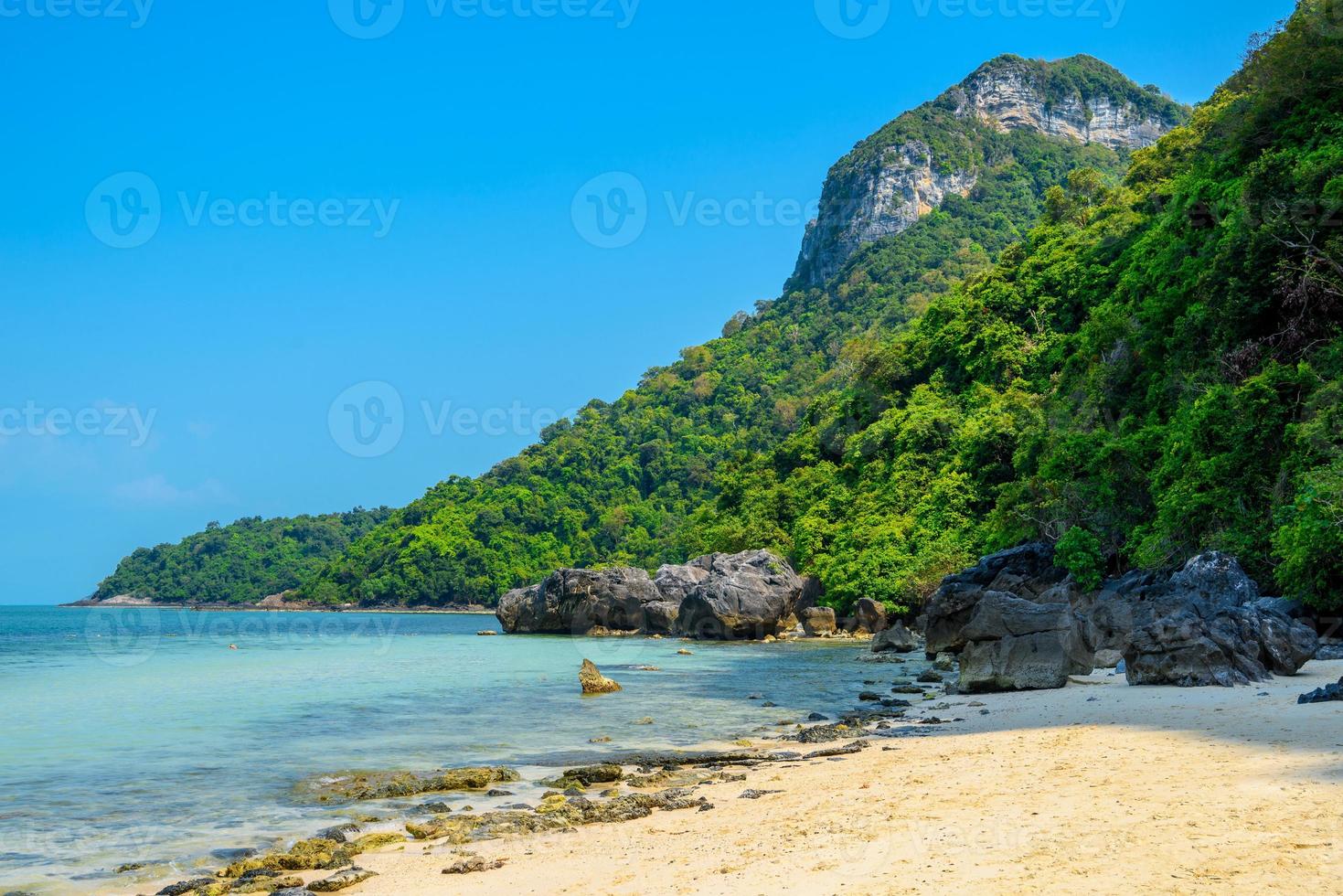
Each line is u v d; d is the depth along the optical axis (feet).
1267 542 130.21
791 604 274.16
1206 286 176.14
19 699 115.14
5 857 46.73
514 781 62.39
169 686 131.75
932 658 164.35
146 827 51.90
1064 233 374.84
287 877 42.14
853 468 354.13
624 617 306.35
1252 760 44.80
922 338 388.78
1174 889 27.76
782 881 33.42
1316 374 136.77
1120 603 123.95
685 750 73.56
